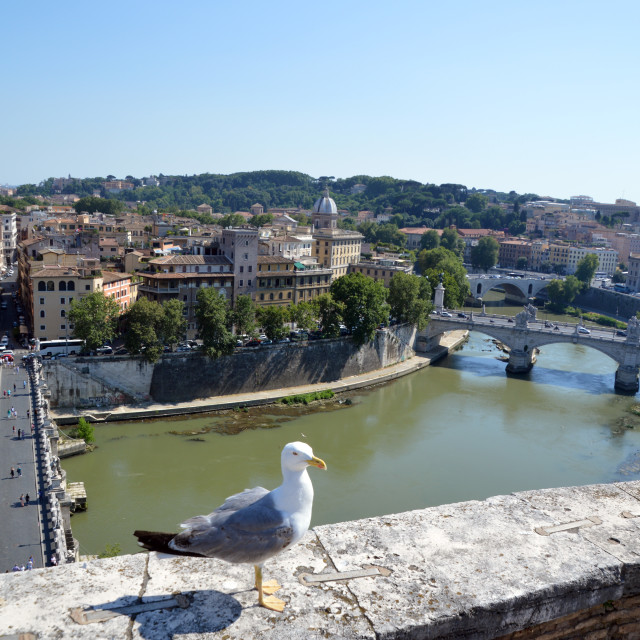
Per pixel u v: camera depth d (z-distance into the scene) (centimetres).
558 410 12306
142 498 7769
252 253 14238
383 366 14850
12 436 8231
